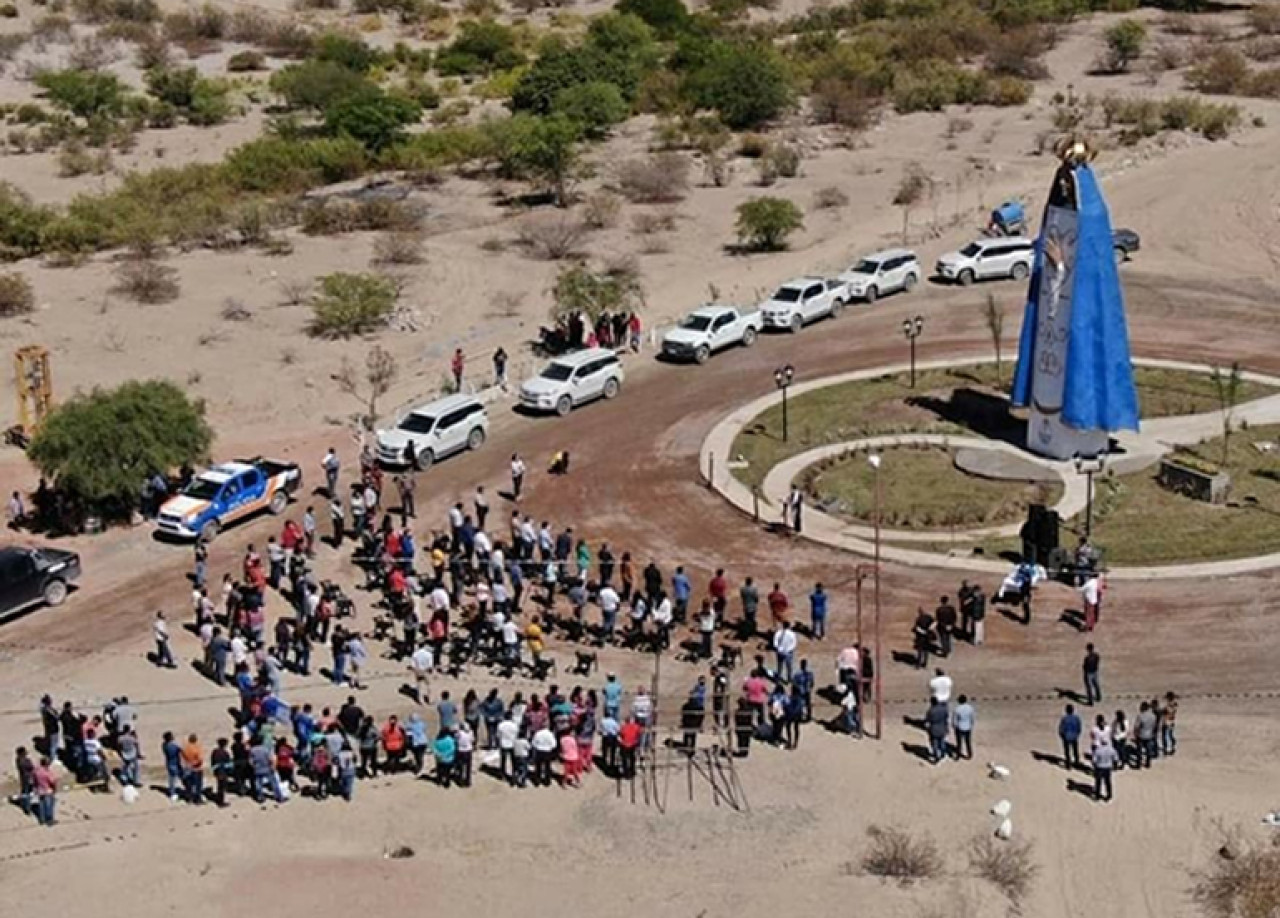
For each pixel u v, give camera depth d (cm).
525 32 13025
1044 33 12131
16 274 7381
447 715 3725
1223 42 11906
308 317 6956
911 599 4550
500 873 3400
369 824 3575
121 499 5112
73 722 3734
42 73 11562
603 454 5612
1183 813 3547
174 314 6969
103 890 3353
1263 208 8062
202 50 12838
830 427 5734
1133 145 9206
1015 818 3541
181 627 4516
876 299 7119
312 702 4062
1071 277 5216
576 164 9119
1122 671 4141
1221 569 4638
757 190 8831
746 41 12144
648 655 4297
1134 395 5341
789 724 3859
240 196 8831
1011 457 5409
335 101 10412
